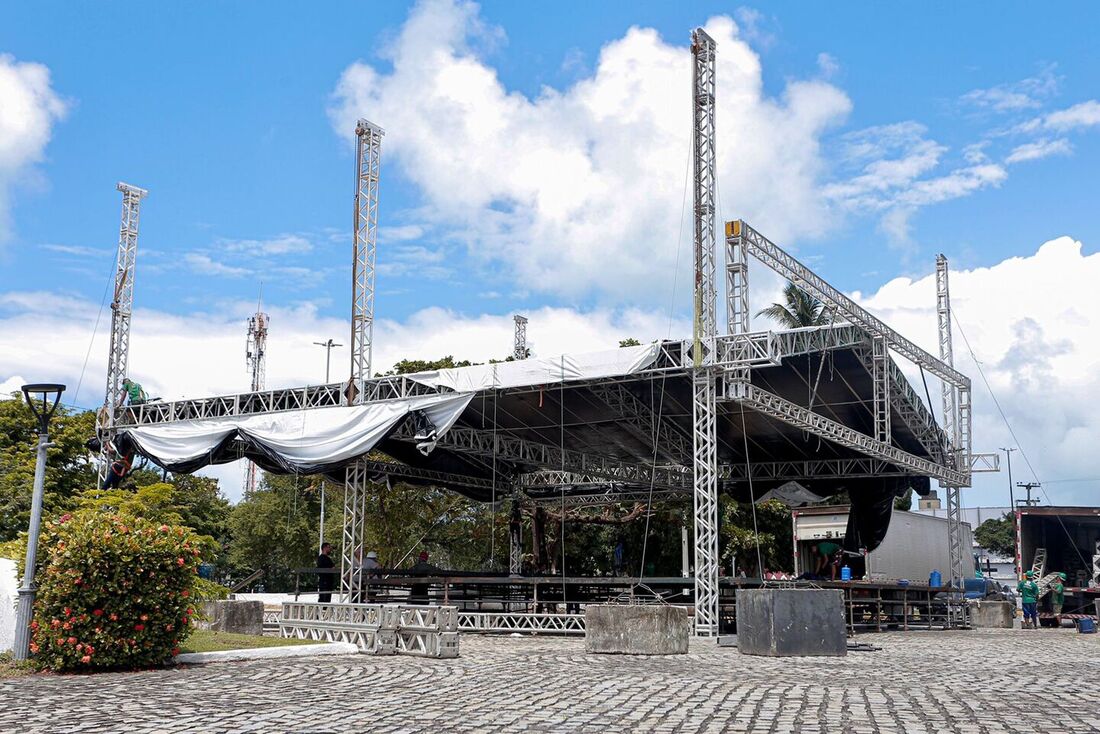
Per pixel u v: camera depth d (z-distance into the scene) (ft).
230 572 180.34
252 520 169.78
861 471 96.07
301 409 75.92
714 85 66.44
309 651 43.21
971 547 116.47
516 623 66.95
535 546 114.21
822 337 70.85
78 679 33.32
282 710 26.08
